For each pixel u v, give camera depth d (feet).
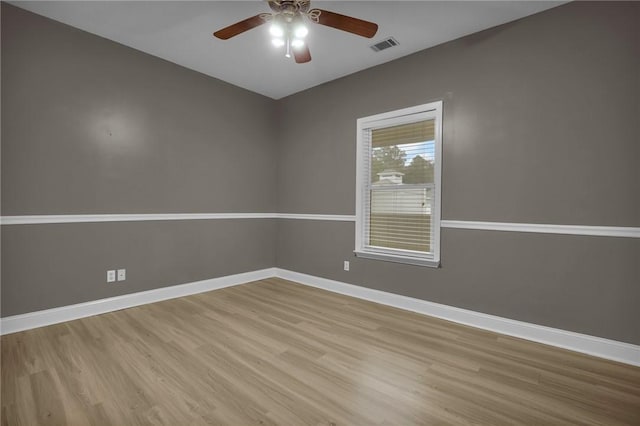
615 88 7.14
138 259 10.68
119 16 8.66
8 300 8.30
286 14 6.40
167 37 9.78
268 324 9.13
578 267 7.61
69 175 9.23
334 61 11.11
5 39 8.14
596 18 7.34
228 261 13.34
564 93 7.76
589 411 5.41
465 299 9.35
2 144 8.16
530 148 8.25
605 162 7.27
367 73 11.66
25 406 5.38
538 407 5.50
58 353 7.25
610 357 7.17
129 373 6.44
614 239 7.19
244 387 6.01
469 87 9.25
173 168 11.53
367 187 11.87
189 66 11.73
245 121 13.87
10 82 8.24
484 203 9.01
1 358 6.98
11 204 8.31
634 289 6.95
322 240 13.17
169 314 9.88
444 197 9.77
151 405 5.45
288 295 12.09
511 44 8.52
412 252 10.61
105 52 9.84
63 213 9.14
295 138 14.32
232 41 9.98
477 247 9.12
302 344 7.87
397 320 9.55
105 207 9.93
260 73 12.26
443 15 8.32
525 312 8.33
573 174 7.66
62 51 9.04
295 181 14.34
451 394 5.86
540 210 8.11
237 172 13.60
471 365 6.91
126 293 10.43
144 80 10.72
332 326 9.04
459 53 9.43
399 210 11.01
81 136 9.44
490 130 8.88
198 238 12.31
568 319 7.73
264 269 14.78
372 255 11.40
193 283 12.14
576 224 7.63
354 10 8.16
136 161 10.59
